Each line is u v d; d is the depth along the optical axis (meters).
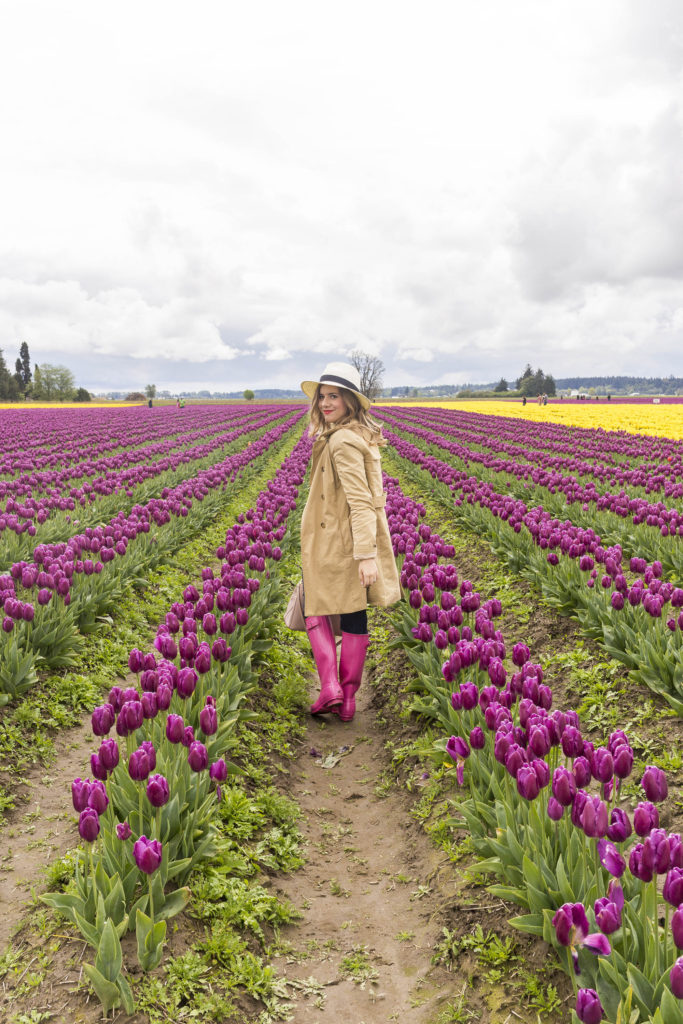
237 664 6.06
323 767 5.66
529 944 3.29
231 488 17.97
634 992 2.59
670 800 4.55
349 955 3.60
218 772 4.00
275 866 4.18
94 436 33.41
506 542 10.45
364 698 6.96
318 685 7.20
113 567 8.55
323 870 4.36
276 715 6.12
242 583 6.66
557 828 3.46
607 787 3.22
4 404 114.06
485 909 3.60
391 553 5.91
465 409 71.81
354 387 5.59
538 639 7.55
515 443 30.91
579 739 3.42
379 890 4.16
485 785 4.26
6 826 4.36
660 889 3.70
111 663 7.02
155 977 3.11
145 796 3.72
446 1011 3.16
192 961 3.24
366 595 5.83
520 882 3.43
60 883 3.77
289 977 3.42
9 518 9.51
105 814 3.74
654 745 5.10
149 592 9.43
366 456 5.69
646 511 10.23
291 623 6.41
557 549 8.64
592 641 6.99
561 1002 2.96
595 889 3.03
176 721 3.98
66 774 5.08
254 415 62.81
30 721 5.51
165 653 4.94
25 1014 2.93
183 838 3.74
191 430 40.25
